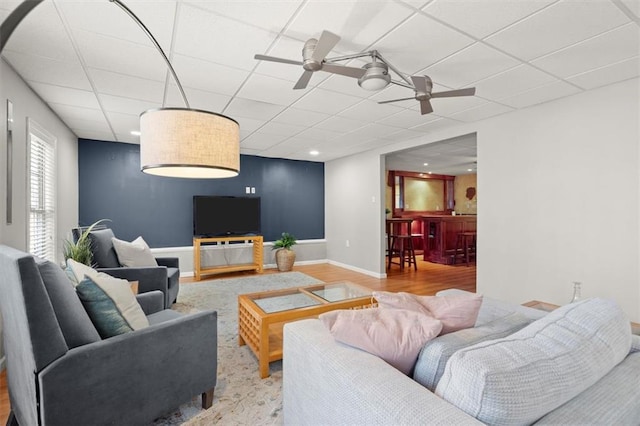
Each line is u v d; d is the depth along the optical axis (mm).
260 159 6359
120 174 5102
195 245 5312
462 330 1140
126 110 3439
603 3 1694
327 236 6969
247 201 5988
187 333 1668
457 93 2297
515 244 3453
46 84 2729
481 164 3797
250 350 2592
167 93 2963
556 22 1872
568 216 3033
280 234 6582
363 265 5844
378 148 5484
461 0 1678
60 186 3793
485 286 3740
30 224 2906
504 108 3377
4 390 1965
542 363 858
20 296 1191
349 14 1800
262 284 4875
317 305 2525
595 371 942
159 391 1545
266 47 2166
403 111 3488
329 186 6898
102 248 3133
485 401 762
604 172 2801
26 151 2693
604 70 2494
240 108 3402
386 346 1069
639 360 1102
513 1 1684
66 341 1328
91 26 1895
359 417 900
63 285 1384
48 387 1210
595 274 2854
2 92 2258
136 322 1635
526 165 3355
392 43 2111
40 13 1762
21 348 1326
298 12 1780
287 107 3369
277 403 1884
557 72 2537
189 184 5688
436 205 9375
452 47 2160
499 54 2254
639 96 2607
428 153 6023
